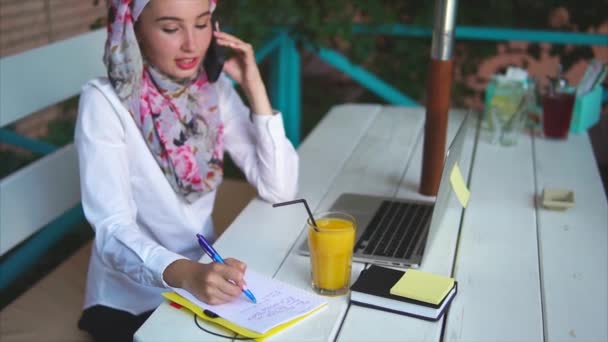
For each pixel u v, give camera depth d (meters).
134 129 1.66
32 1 3.04
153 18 1.58
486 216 1.74
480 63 3.58
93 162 1.59
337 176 2.00
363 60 3.27
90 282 1.80
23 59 1.96
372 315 1.32
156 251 1.46
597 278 1.47
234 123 1.93
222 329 1.26
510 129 2.24
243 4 3.01
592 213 1.77
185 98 1.75
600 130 3.52
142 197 1.74
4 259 2.78
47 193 2.02
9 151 3.31
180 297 1.35
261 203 1.83
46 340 1.76
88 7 3.37
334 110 2.64
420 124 2.47
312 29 3.13
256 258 1.52
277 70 3.27
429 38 3.44
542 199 1.82
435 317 1.29
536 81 2.50
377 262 1.50
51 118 3.52
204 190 1.82
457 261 1.52
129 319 1.76
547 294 1.40
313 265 1.37
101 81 1.65
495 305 1.36
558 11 3.39
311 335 1.25
